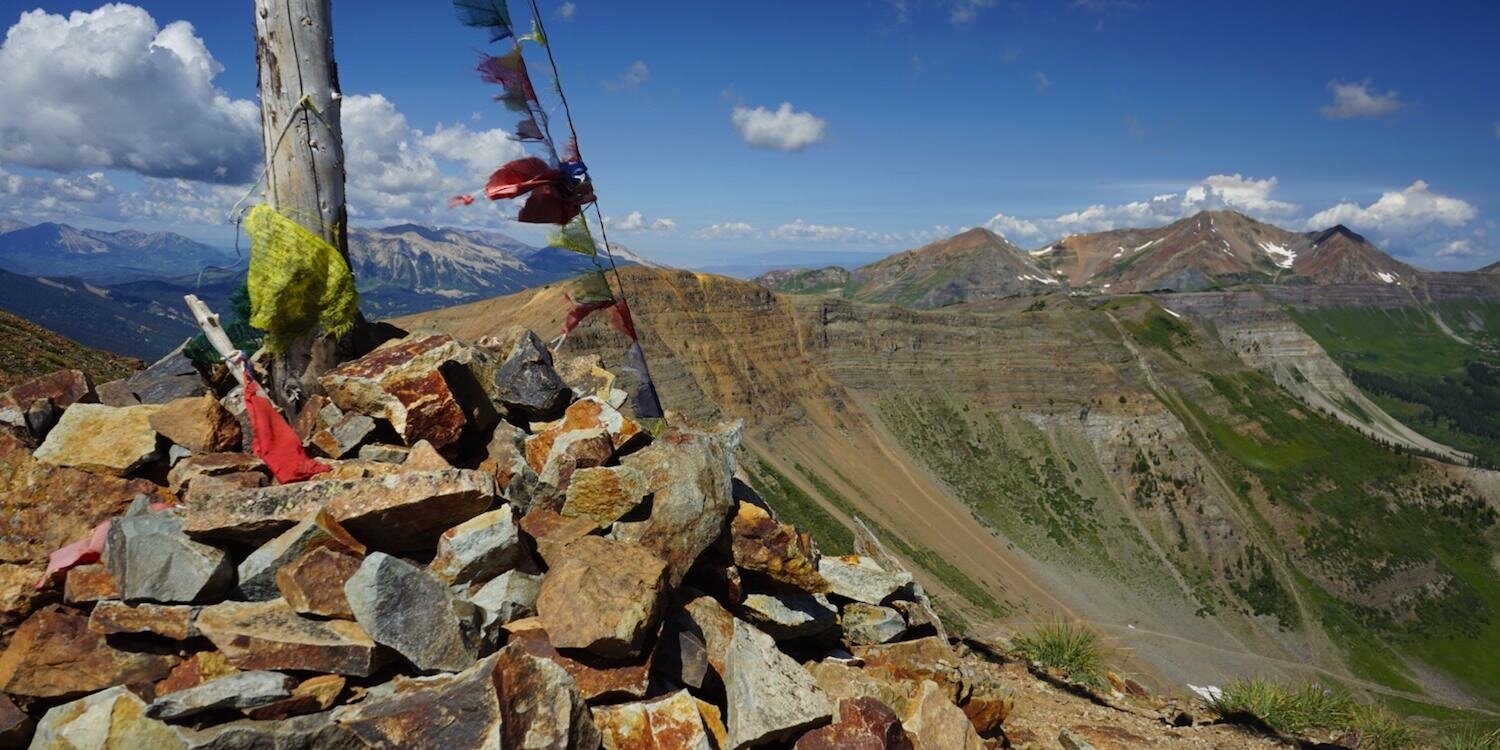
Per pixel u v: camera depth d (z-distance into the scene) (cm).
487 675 464
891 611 848
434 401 667
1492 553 15688
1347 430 18312
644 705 541
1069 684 1196
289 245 657
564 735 479
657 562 589
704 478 682
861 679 695
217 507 512
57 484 550
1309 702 1241
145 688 475
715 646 651
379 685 492
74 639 485
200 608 487
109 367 3400
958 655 1223
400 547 567
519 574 567
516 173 743
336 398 675
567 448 689
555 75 729
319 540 519
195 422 620
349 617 502
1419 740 1197
